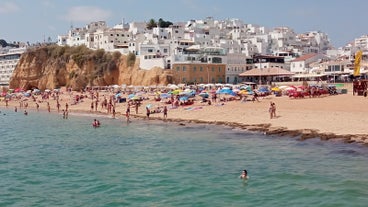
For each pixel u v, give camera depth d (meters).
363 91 87.19
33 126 79.94
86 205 28.72
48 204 29.17
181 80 146.12
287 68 165.50
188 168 38.56
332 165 37.59
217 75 151.88
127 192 31.41
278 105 79.44
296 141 50.31
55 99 145.50
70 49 182.12
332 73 129.62
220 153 45.28
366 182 31.84
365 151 42.75
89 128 73.88
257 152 44.97
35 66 186.00
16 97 162.75
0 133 69.69
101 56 169.75
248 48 183.00
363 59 156.50
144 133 64.06
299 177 33.97
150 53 159.50
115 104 109.81
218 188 31.78
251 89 108.06
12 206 28.94
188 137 57.66
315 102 79.12
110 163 42.00
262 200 28.66
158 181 34.22
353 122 56.84
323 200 28.09
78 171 38.75
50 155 47.59
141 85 150.88
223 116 75.31
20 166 41.72
